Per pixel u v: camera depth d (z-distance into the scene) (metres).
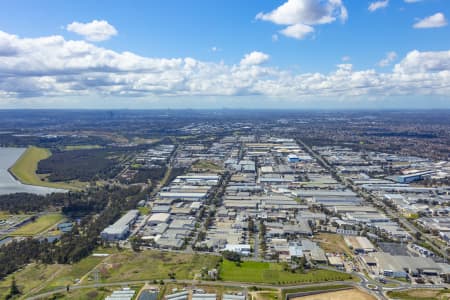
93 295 145.88
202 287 151.25
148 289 150.00
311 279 158.38
